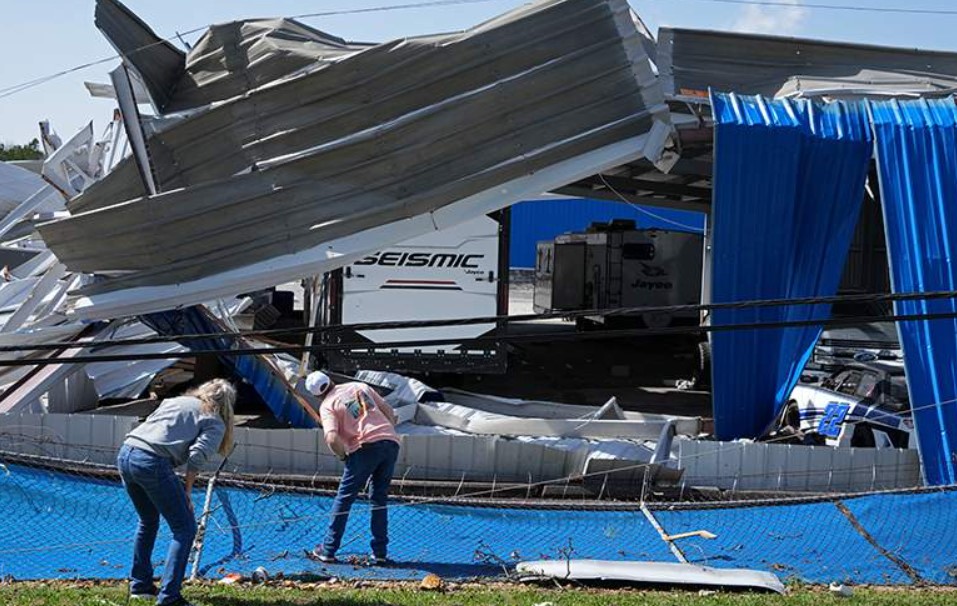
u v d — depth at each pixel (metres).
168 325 20.83
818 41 24.25
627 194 32.59
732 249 18.95
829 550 13.70
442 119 19.31
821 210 19.23
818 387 21.34
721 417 19.33
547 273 48.16
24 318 21.70
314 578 11.97
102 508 14.41
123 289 20.19
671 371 34.84
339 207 19.61
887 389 20.12
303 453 16.94
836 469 17.48
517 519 14.73
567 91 19.28
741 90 23.75
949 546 13.81
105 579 11.62
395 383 22.14
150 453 10.00
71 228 20.09
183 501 10.22
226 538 13.52
